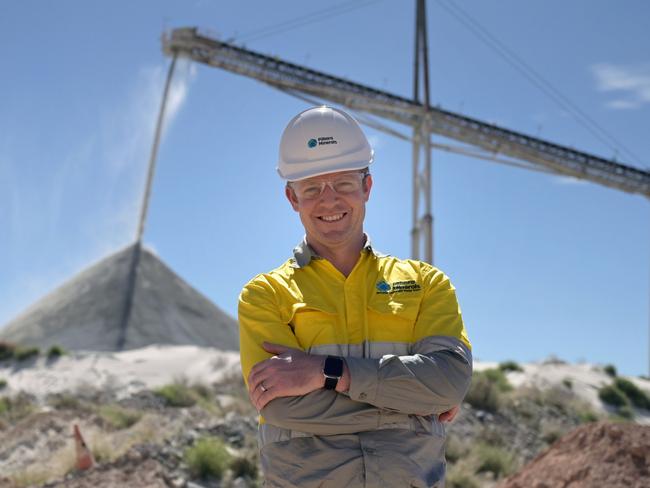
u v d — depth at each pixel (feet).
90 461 39.14
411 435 10.19
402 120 123.44
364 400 9.92
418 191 121.29
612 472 22.50
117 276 232.53
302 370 9.96
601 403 84.02
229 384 85.10
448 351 10.38
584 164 128.16
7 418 60.49
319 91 119.24
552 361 101.91
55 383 96.12
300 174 11.18
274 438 10.39
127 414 58.54
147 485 34.30
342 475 9.90
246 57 119.24
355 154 11.28
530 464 25.67
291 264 11.30
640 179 130.82
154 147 159.74
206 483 37.55
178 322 220.64
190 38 119.44
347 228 11.23
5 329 219.20
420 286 11.02
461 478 44.55
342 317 10.68
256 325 10.72
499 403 67.56
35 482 38.09
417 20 123.54
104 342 198.29
